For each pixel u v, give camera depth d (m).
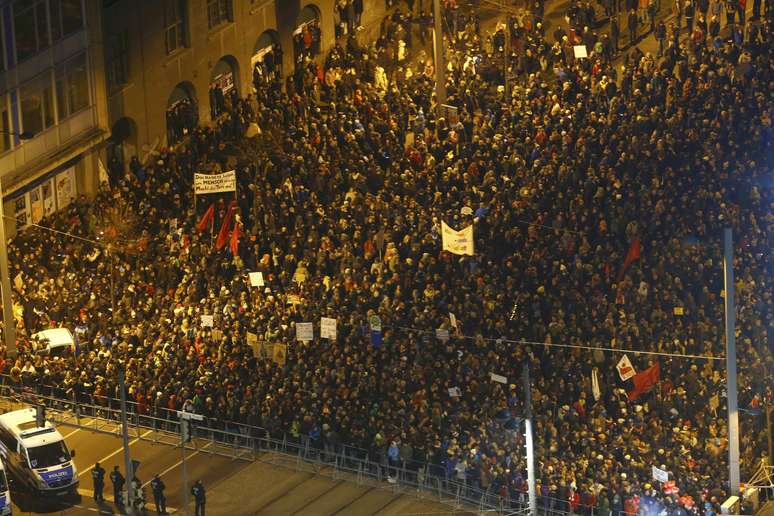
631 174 87.38
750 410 73.94
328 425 82.81
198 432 90.12
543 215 86.81
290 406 84.62
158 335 92.56
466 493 78.81
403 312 84.31
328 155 99.69
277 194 96.69
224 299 91.38
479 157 92.81
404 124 102.25
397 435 80.38
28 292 101.81
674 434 74.25
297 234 93.69
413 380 81.00
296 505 81.62
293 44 124.62
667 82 92.88
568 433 76.06
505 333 81.62
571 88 96.62
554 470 74.69
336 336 85.06
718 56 94.38
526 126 94.31
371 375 82.19
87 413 94.31
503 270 85.12
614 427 75.62
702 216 82.94
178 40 118.12
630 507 71.62
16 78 117.25
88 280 100.00
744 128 86.69
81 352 95.69
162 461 88.38
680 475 72.00
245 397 86.31
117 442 91.12
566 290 81.81
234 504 82.75
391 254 87.38
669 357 77.25
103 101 114.06
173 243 98.19
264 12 122.81
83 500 85.19
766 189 84.06
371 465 83.31
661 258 81.25
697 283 80.25
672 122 88.44
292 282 90.06
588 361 78.75
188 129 118.56
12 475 86.69
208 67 120.06
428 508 78.62
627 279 81.00
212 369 88.31
